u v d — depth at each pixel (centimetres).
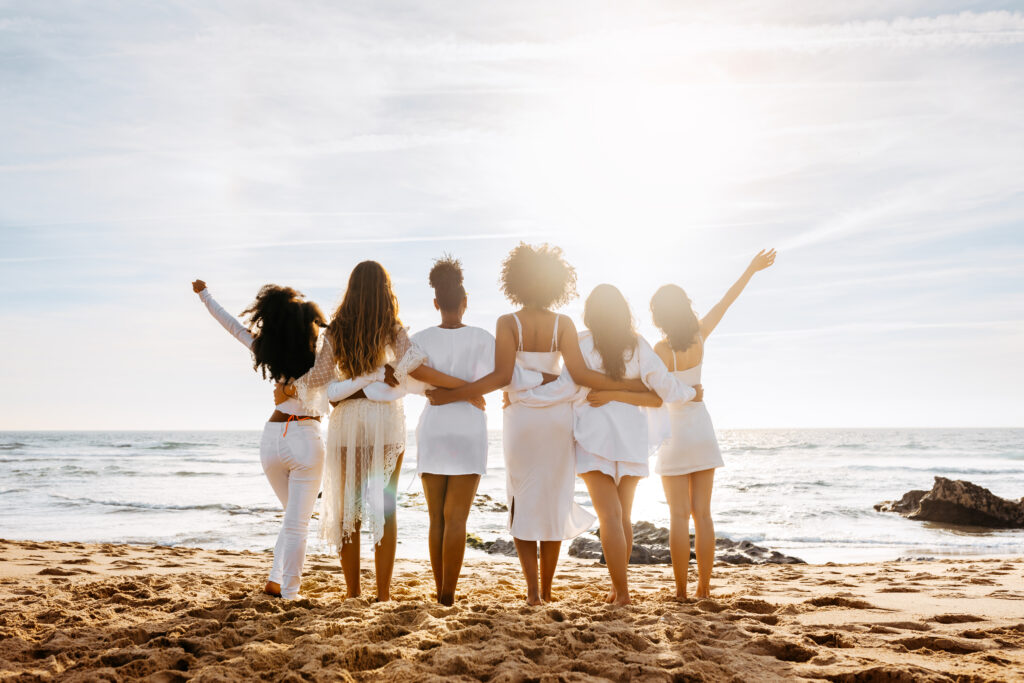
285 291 406
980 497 1585
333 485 391
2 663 273
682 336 421
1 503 1738
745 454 5016
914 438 9038
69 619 348
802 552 1148
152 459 4075
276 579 398
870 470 3366
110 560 671
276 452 399
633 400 398
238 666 250
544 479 391
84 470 3097
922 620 361
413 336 401
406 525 1391
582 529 414
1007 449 5528
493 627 308
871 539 1333
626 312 402
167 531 1244
